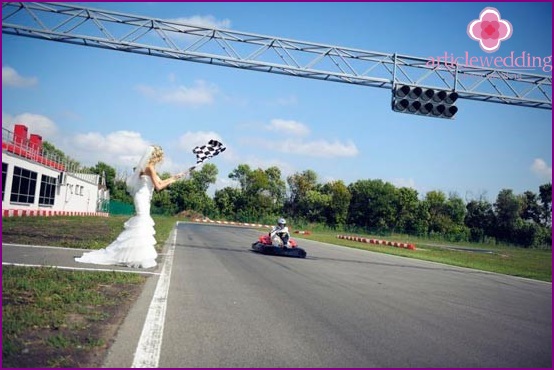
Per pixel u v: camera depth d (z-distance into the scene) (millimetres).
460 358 4875
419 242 49344
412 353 4930
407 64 18562
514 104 19594
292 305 7035
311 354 4672
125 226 10070
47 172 32594
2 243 11758
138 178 10008
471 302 8719
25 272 7520
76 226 21734
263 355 4551
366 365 4445
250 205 85062
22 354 4035
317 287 9039
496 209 69688
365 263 15820
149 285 7922
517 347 5508
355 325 5988
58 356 4066
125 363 4082
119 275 8320
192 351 4539
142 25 17406
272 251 16078
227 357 4426
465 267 18469
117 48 17422
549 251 52656
